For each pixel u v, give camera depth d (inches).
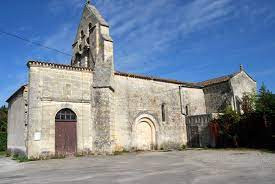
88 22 1096.2
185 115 1203.9
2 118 1712.6
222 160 620.7
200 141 1125.1
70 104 880.3
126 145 986.1
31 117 808.9
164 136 1112.8
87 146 887.7
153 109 1099.9
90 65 1033.5
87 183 388.8
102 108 903.7
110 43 992.2
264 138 933.2
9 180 449.1
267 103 927.0
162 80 1149.7
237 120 1021.2
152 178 410.6
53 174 494.0
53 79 864.3
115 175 453.1
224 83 1222.3
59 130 853.8
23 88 895.1
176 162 615.2
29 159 783.1
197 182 364.5
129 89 1041.5
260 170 449.4
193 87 1268.5
